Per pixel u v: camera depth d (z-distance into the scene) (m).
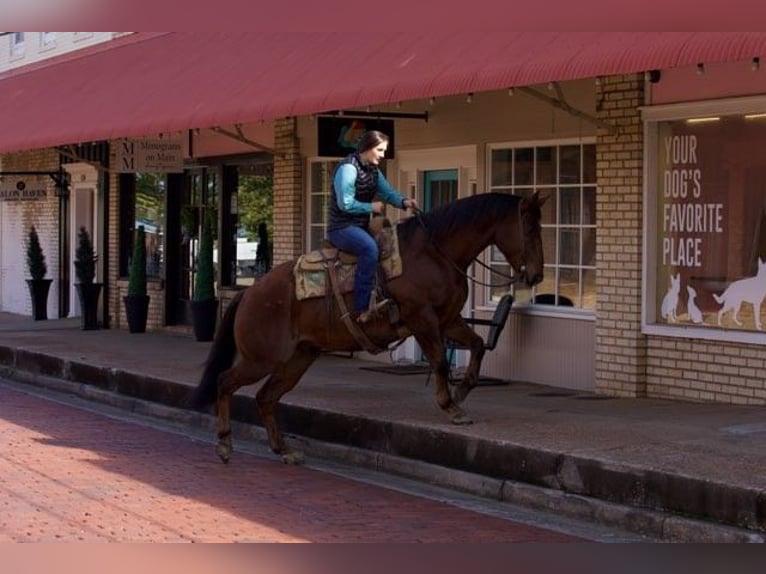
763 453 9.41
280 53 16.33
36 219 26.28
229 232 20.06
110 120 18.19
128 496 9.75
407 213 15.79
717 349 12.11
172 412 14.25
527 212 10.49
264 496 9.88
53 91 22.50
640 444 9.82
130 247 22.78
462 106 14.89
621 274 12.87
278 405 12.59
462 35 12.83
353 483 10.55
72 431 13.19
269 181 18.80
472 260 10.84
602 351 13.11
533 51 11.38
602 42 10.66
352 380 14.50
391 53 13.69
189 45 19.55
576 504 9.17
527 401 12.59
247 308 10.99
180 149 19.56
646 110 12.55
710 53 9.42
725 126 12.08
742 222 11.94
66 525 8.70
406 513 9.34
